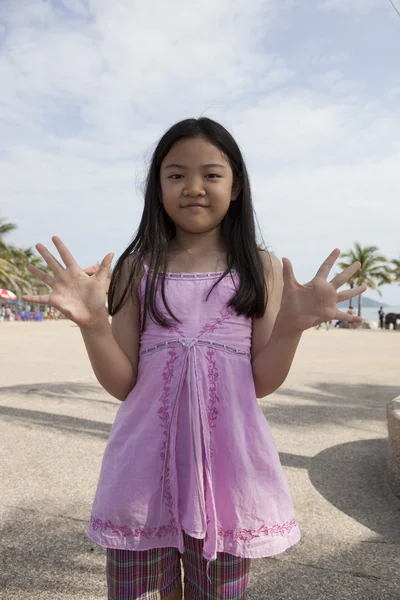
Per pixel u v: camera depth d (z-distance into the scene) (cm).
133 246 157
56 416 558
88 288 134
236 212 158
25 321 4575
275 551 133
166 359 140
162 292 144
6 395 670
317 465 405
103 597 223
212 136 147
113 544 132
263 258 160
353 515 312
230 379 139
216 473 135
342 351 1402
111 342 140
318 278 137
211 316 143
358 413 593
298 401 657
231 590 136
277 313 154
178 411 137
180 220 150
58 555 258
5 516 304
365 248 4481
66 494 339
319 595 226
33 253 5428
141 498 133
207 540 130
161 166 152
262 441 139
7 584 231
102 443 461
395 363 1080
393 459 351
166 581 140
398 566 252
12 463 402
